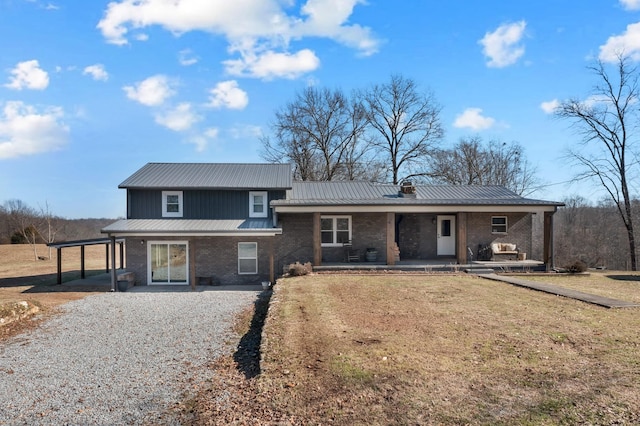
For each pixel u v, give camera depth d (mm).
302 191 23531
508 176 41531
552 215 20000
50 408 6770
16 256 38562
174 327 11945
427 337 8508
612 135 28547
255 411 5969
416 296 13211
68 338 11070
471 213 22406
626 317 9961
